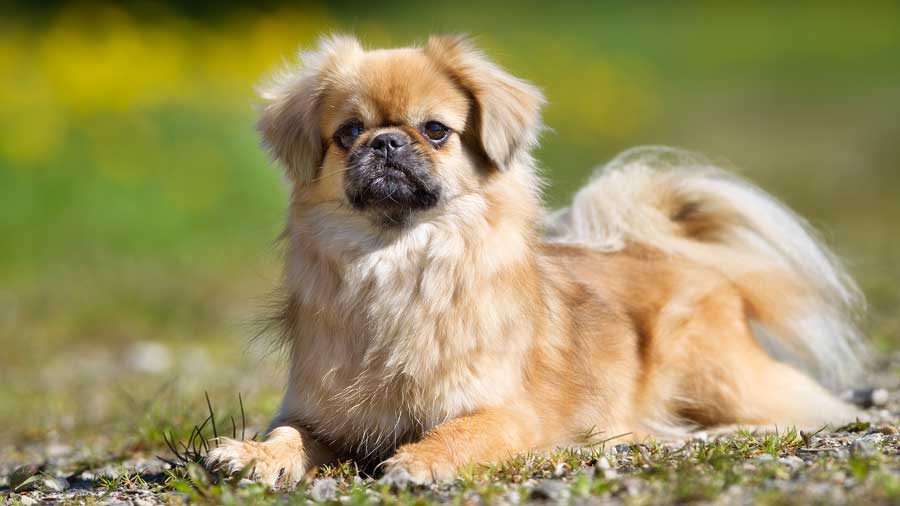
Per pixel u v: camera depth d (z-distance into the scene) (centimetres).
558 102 3209
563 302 833
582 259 915
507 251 760
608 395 827
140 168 2248
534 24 5112
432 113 770
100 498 707
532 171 825
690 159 1113
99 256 2073
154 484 739
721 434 844
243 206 2284
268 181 2330
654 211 968
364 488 649
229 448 696
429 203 746
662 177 1002
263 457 697
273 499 637
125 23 2833
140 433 958
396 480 654
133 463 878
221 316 1723
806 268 990
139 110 2338
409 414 735
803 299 983
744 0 6325
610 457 700
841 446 707
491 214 765
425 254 744
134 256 2095
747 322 945
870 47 5300
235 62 2852
